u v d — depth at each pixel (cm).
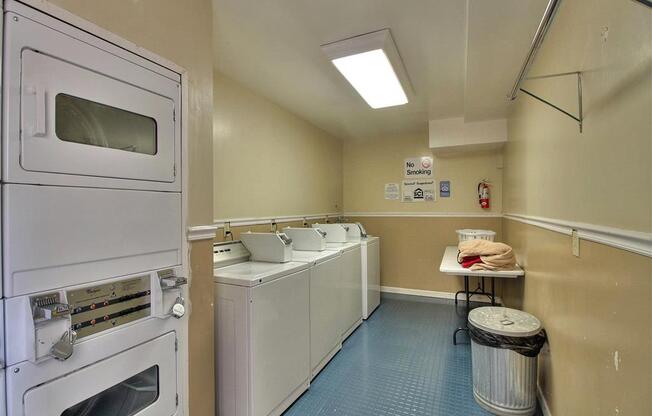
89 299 102
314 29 191
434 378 232
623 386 96
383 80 247
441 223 436
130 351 115
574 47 133
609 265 105
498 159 406
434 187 439
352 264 323
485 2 146
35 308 88
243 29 191
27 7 87
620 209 96
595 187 114
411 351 277
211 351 158
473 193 419
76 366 98
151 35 126
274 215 319
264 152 304
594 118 114
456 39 202
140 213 120
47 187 92
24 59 86
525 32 170
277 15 177
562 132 151
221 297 179
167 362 131
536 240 209
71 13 98
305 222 379
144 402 123
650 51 80
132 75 117
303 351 218
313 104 326
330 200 448
